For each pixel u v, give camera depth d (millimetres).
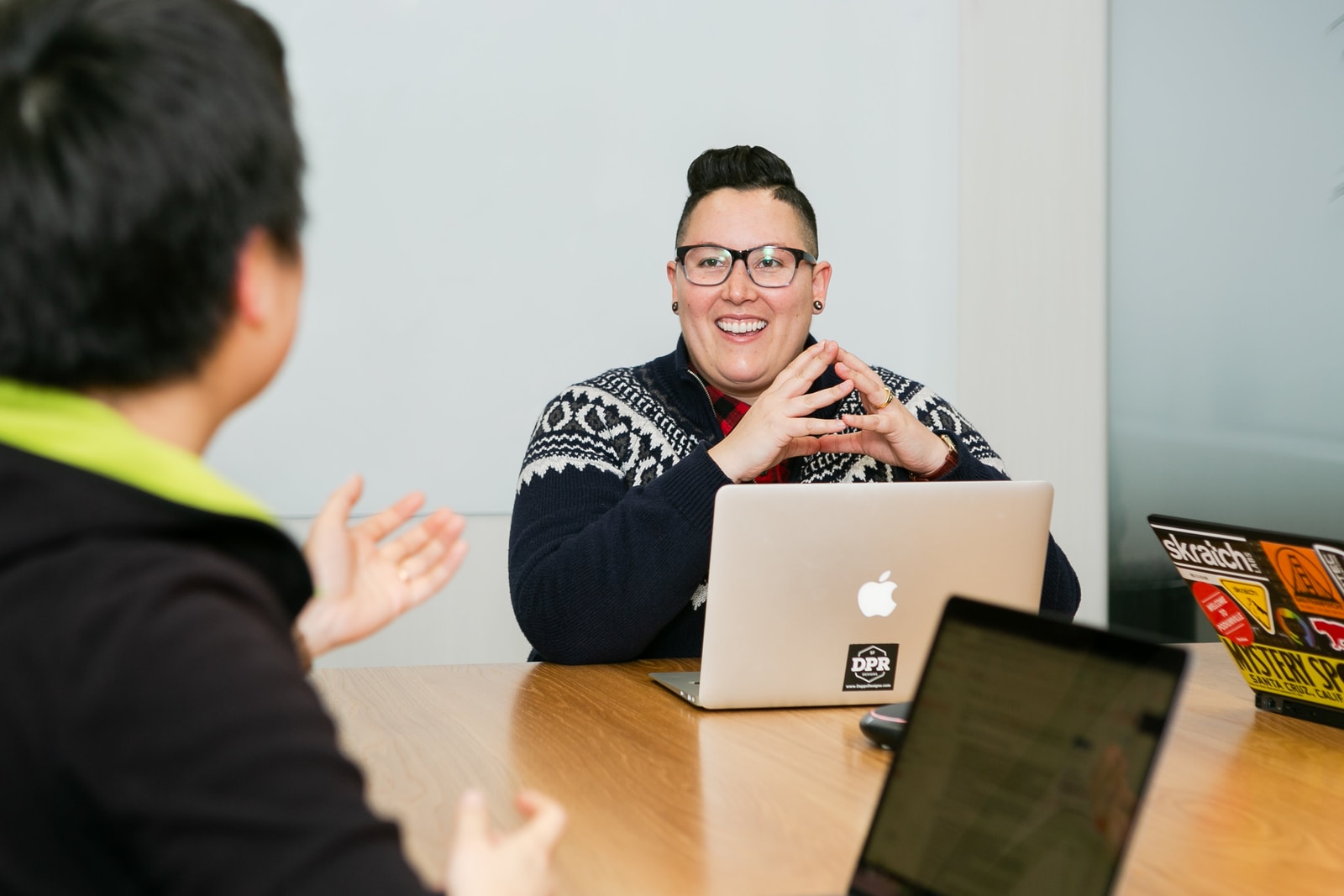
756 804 1026
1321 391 2654
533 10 2846
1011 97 3084
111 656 467
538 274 2865
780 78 3027
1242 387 2773
